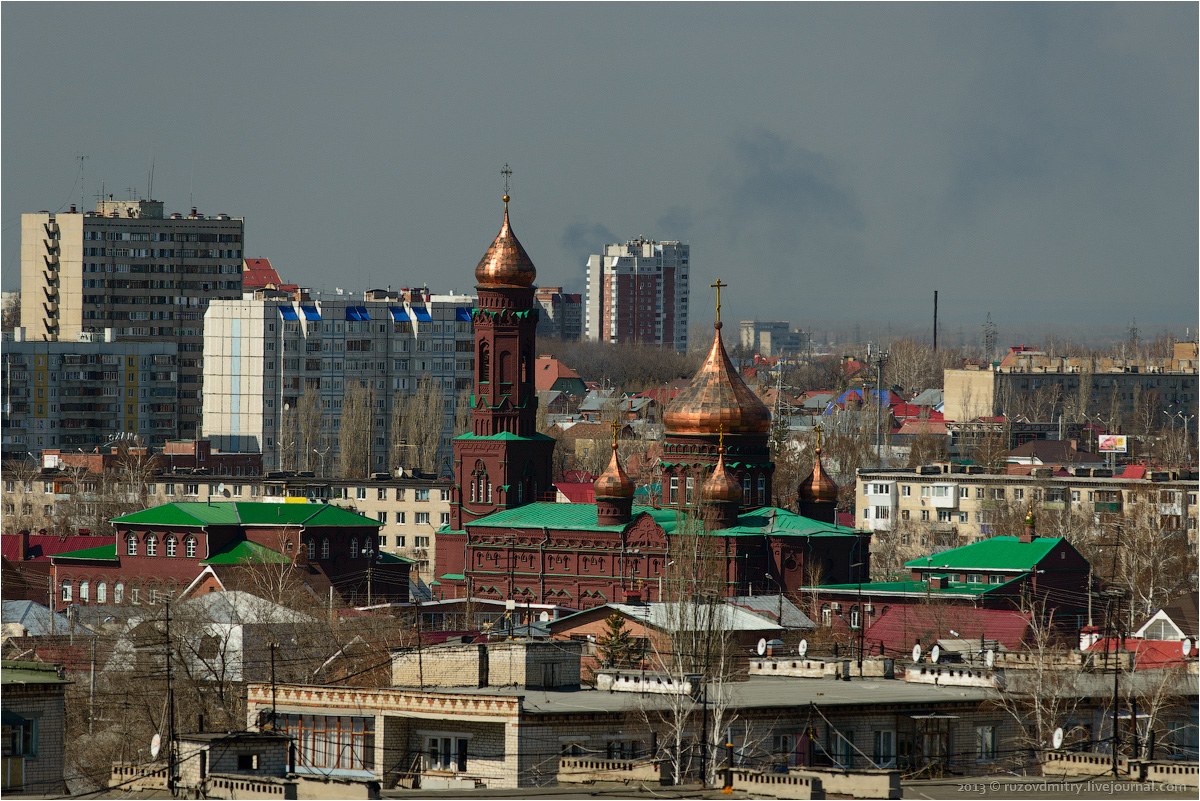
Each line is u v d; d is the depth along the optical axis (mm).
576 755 182500
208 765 167250
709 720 184250
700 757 181500
